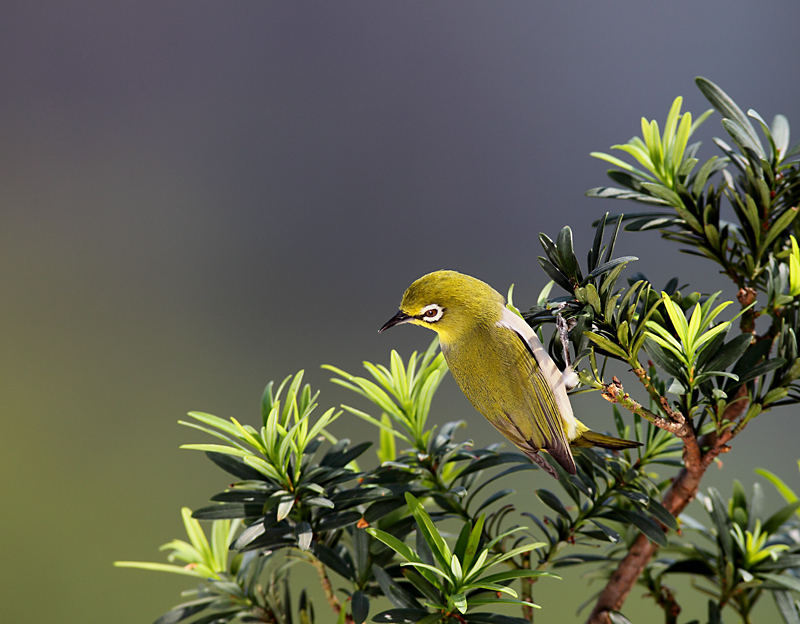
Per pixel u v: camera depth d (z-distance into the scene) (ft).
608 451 10.89
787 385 8.82
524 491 26.23
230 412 36.55
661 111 45.27
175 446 34.71
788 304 9.58
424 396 10.51
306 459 9.90
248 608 10.57
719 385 9.41
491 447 10.89
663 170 10.91
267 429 9.22
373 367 10.57
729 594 10.44
